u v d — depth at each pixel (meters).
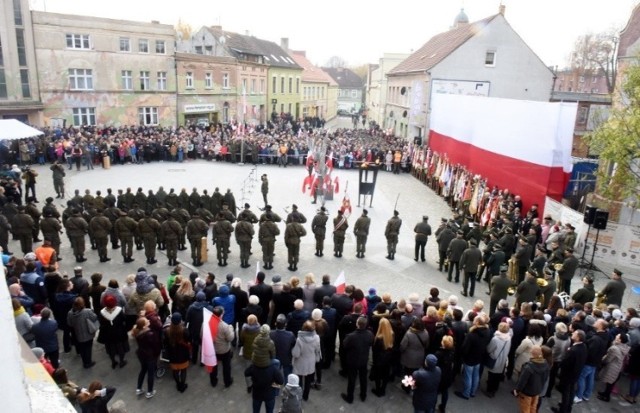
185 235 16.56
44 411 1.65
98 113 35.56
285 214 20.98
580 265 15.72
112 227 16.00
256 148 32.03
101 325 9.15
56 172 21.72
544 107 18.05
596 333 8.86
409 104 41.88
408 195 26.08
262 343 7.43
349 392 8.70
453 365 8.77
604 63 49.91
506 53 36.06
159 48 38.66
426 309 9.55
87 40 34.25
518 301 11.41
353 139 37.62
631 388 9.27
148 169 29.19
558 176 17.94
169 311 10.74
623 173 15.35
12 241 16.44
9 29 30.00
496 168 21.66
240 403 8.58
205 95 43.56
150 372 8.45
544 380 7.98
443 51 38.53
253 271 14.86
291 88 62.34
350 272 15.15
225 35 49.94
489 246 14.50
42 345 8.25
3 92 30.41
